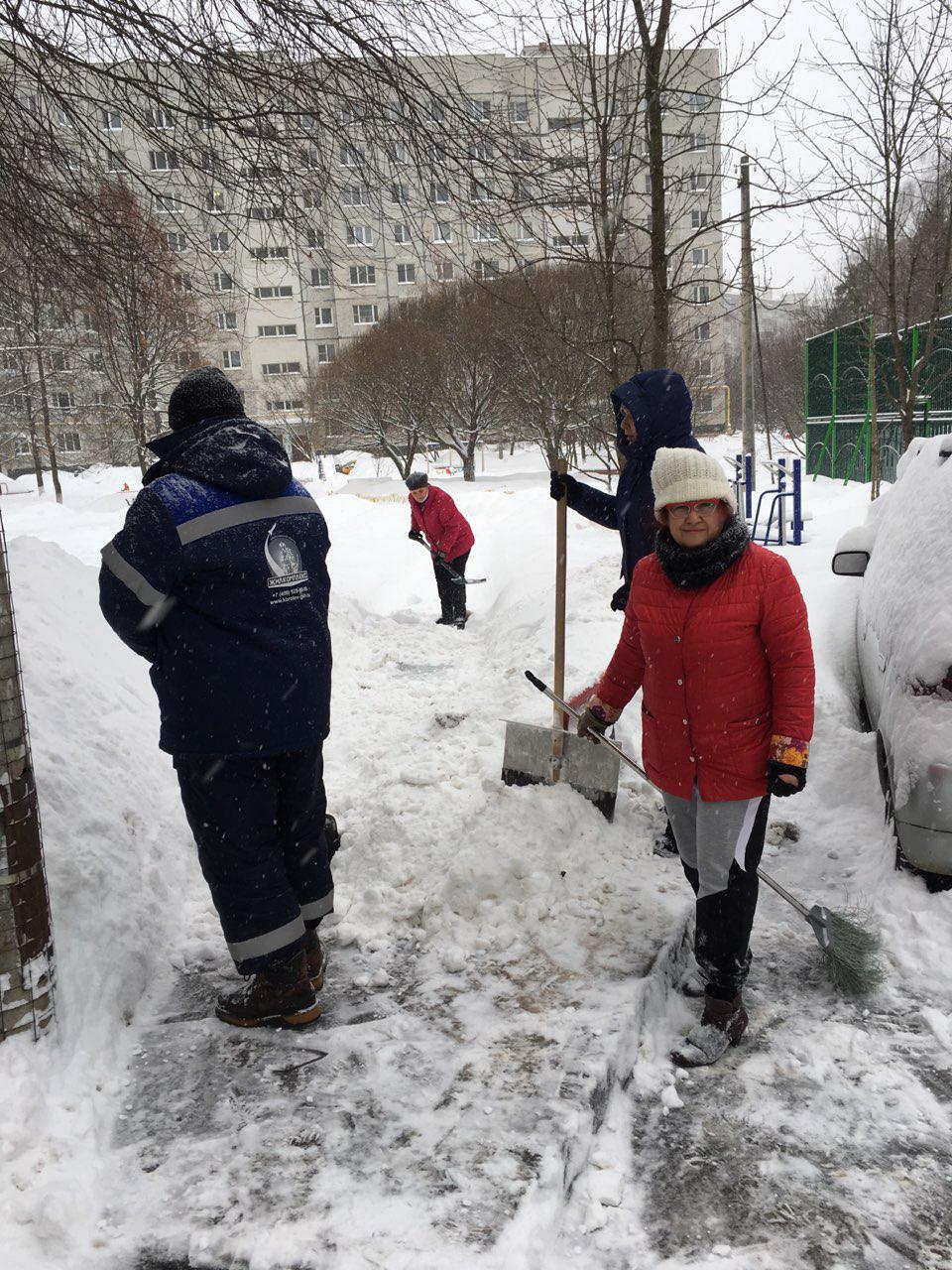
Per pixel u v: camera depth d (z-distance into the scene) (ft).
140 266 21.97
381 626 31.50
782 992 9.96
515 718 16.94
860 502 48.55
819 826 13.71
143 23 15.21
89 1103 8.26
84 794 11.74
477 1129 7.88
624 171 21.95
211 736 8.98
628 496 12.51
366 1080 8.68
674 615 8.74
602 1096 8.31
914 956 10.22
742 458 41.91
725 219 20.62
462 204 18.58
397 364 115.34
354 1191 7.32
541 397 58.95
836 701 15.92
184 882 12.70
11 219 20.74
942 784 10.42
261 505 9.30
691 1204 7.29
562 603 13.37
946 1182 7.38
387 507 68.23
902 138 25.63
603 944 10.73
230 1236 6.92
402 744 17.46
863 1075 8.62
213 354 94.22
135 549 8.64
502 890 11.61
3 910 8.26
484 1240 6.77
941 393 47.19
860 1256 6.73
